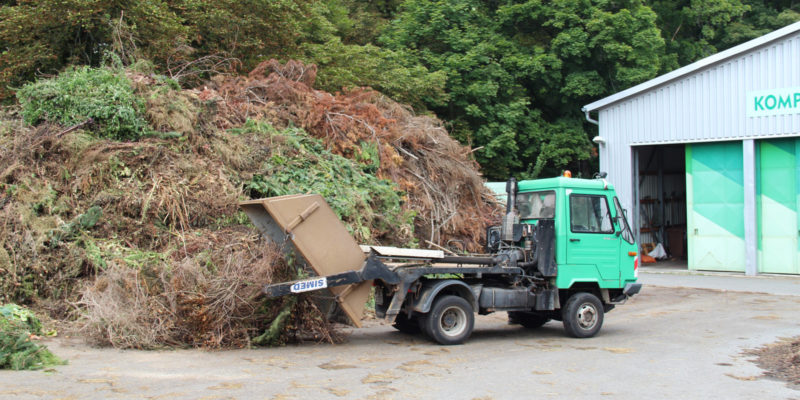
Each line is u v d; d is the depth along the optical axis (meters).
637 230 22.33
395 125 15.92
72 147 11.50
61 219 10.77
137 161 11.58
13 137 11.94
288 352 8.82
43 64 18.00
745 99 20.02
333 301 9.27
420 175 15.55
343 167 13.89
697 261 21.45
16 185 11.12
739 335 10.43
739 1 33.19
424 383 7.12
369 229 12.91
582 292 10.66
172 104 12.65
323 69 23.16
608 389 6.95
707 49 33.78
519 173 29.45
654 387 7.05
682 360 8.51
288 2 21.55
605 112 22.75
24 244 10.36
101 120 12.03
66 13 17.09
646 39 26.84
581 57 27.70
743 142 20.17
